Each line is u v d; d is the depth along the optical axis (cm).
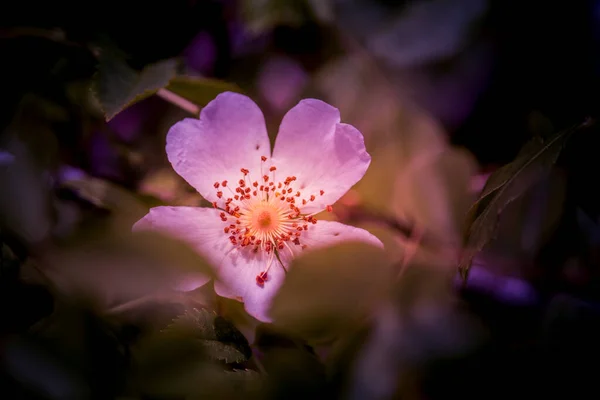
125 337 27
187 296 28
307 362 27
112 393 27
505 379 27
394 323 28
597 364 28
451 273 28
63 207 28
